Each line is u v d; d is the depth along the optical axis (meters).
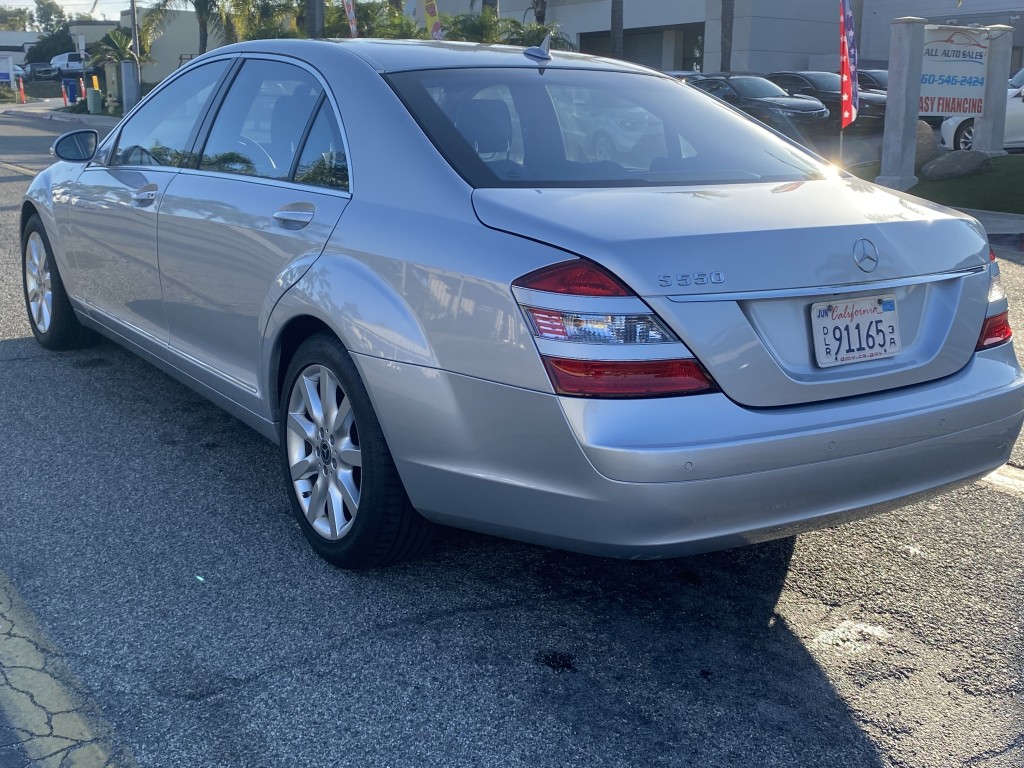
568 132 3.41
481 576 3.44
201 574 3.38
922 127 15.73
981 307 3.13
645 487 2.54
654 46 36.78
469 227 2.88
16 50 92.62
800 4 32.91
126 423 4.78
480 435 2.79
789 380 2.71
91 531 3.67
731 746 2.60
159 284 4.36
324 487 3.42
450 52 3.78
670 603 3.31
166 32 51.28
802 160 3.64
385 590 3.32
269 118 3.86
